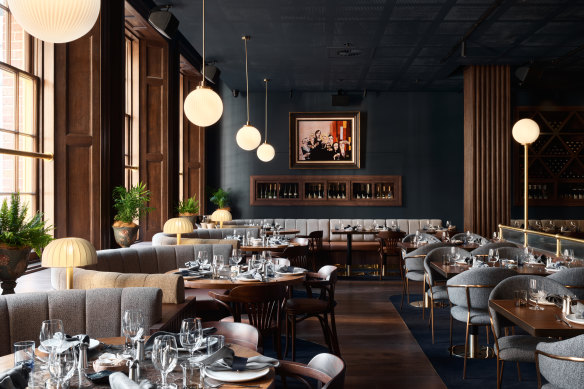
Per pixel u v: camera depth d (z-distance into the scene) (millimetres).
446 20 7082
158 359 1710
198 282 4172
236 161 12227
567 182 11203
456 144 11992
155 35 8297
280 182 12117
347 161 12055
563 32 7645
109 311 3189
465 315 4281
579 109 11242
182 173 11281
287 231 10164
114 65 5996
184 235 7617
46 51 5582
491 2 6387
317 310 4367
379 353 4766
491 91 9820
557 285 3586
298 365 2180
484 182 9898
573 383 2436
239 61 9406
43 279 4965
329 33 7707
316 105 12141
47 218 5578
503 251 5660
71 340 2260
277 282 3865
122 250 5504
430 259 5551
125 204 5883
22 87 5359
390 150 12047
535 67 9398
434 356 4672
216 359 2039
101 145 5695
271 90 12047
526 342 3438
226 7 6637
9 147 5156
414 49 8562
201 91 5352
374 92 12070
